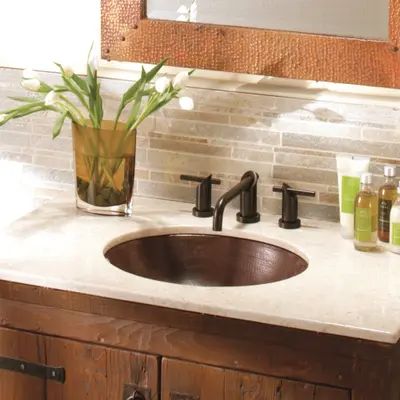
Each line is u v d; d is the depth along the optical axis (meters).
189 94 2.54
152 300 2.02
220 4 2.45
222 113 2.53
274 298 2.02
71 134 2.67
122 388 2.11
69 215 2.49
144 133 2.61
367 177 2.27
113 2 2.53
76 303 2.10
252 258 2.43
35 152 2.72
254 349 1.99
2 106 2.71
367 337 1.89
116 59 2.56
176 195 2.63
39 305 2.13
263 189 2.55
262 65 2.45
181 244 2.47
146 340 2.07
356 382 1.94
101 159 2.44
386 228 2.33
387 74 2.36
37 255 2.21
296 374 1.98
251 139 2.52
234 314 1.97
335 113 2.43
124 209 2.49
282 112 2.47
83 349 2.12
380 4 2.33
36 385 2.18
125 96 2.42
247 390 2.02
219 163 2.57
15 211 2.79
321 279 2.12
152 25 2.51
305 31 2.40
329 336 1.92
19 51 2.66
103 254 2.25
